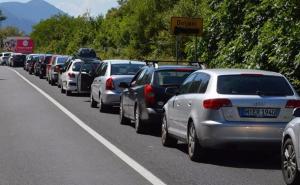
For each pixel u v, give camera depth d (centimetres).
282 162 1098
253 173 1184
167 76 1758
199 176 1142
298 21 1894
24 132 1791
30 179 1109
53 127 1923
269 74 1309
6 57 10925
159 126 1778
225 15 2542
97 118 2227
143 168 1222
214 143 1246
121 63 2458
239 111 1242
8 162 1287
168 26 4709
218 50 2558
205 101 1267
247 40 2262
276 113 1246
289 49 1853
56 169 1208
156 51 4834
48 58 5612
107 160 1316
